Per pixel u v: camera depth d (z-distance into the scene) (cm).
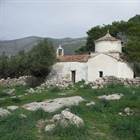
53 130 1043
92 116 1301
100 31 5531
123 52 4706
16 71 5331
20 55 5534
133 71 4453
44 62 4081
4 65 5397
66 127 1045
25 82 4153
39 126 1150
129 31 4988
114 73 4072
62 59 4466
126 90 2192
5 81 4356
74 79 4341
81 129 1045
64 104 1537
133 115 1324
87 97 2002
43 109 1407
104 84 2756
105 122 1222
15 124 1107
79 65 4297
